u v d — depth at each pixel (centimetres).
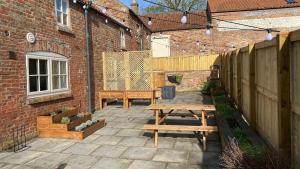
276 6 2012
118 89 1389
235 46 2100
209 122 891
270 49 499
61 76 926
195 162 551
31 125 750
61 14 938
